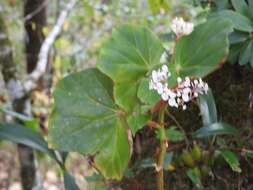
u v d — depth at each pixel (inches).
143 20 39.0
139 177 15.8
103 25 50.1
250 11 13.7
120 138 11.6
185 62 11.4
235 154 14.2
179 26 11.2
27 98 29.2
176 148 15.1
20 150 29.3
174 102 10.7
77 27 50.3
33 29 33.8
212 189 14.5
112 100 11.8
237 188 14.3
